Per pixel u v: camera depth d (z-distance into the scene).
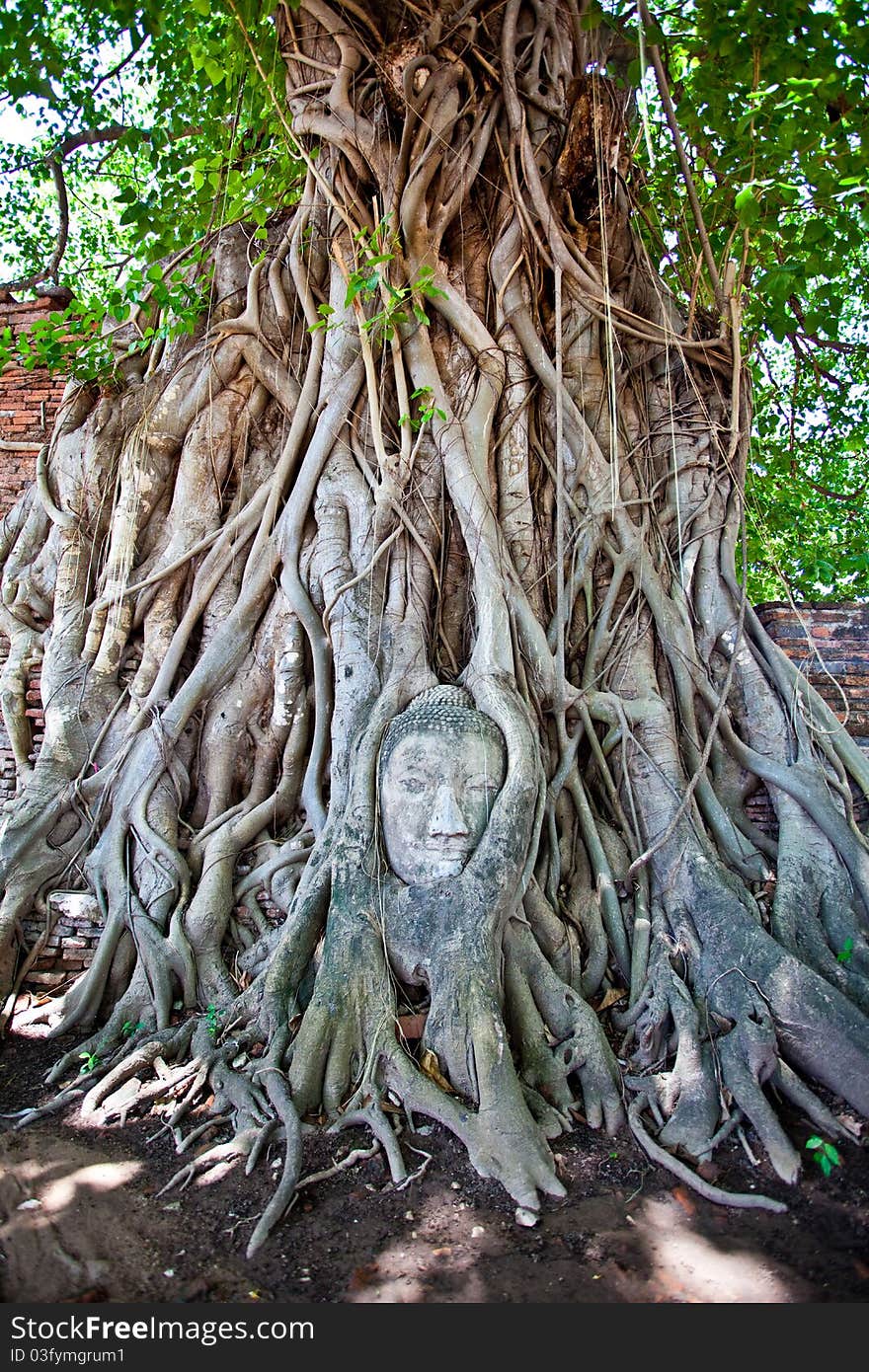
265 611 6.71
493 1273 3.46
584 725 5.97
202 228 7.88
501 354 6.46
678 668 6.24
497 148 6.73
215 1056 4.87
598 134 6.51
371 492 6.40
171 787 6.36
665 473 6.87
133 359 8.00
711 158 7.03
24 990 6.02
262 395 7.23
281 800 6.37
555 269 6.55
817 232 6.17
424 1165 4.08
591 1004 5.25
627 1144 4.30
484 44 6.66
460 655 6.21
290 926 5.15
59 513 7.43
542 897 5.34
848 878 5.61
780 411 10.34
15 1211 3.90
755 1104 4.30
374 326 6.50
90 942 6.07
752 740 6.25
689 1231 3.70
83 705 6.69
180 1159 4.28
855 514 11.14
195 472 7.03
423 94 6.29
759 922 5.21
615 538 6.46
